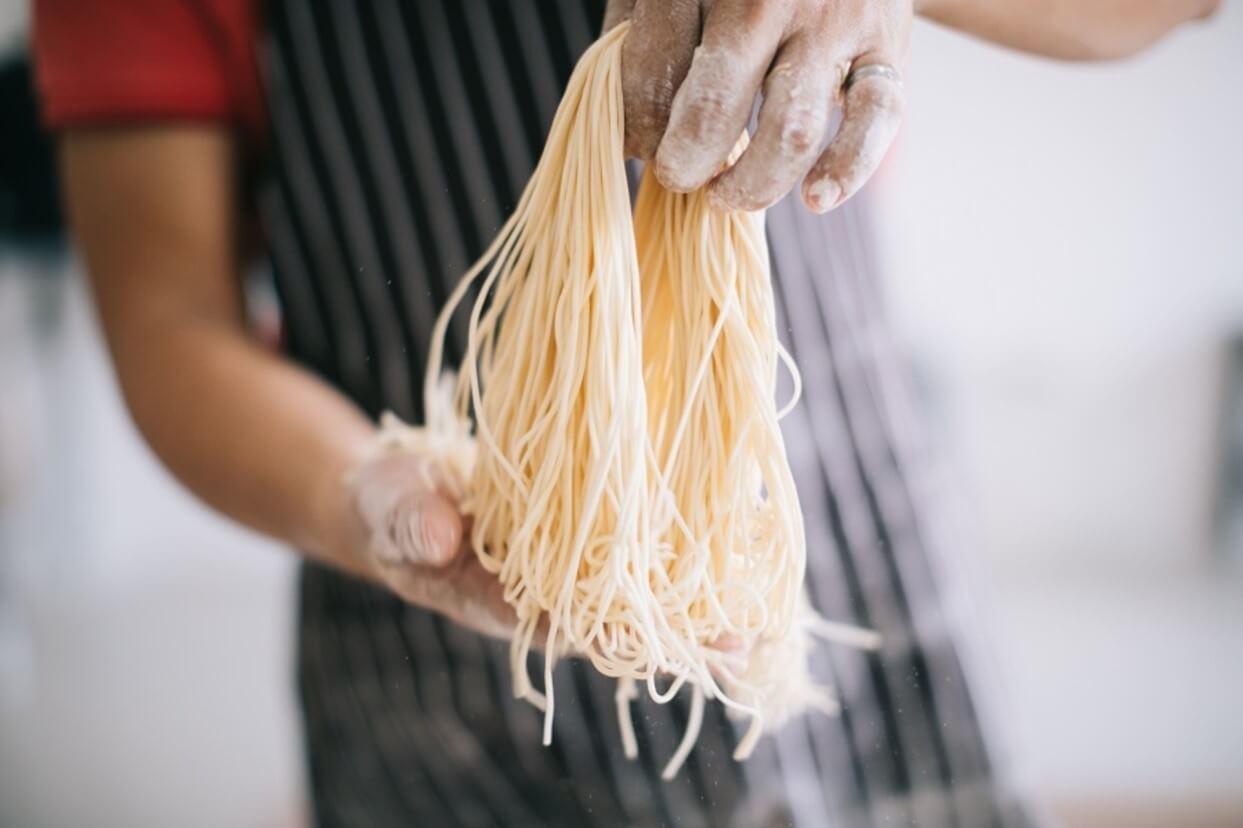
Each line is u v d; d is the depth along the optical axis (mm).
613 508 533
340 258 830
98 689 2400
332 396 764
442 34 777
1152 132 2842
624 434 523
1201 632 2504
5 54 2340
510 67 780
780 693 601
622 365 519
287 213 831
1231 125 2805
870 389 870
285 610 2900
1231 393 2914
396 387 843
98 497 2986
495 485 589
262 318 1124
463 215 808
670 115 436
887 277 1097
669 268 557
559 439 538
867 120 424
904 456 888
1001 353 3006
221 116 815
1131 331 2959
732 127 426
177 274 794
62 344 2789
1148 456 2984
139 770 2043
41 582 2844
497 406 592
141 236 796
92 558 2963
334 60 789
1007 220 2934
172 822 1865
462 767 862
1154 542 3010
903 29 455
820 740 825
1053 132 2867
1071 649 2428
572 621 546
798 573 556
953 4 585
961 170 2910
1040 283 2963
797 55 428
